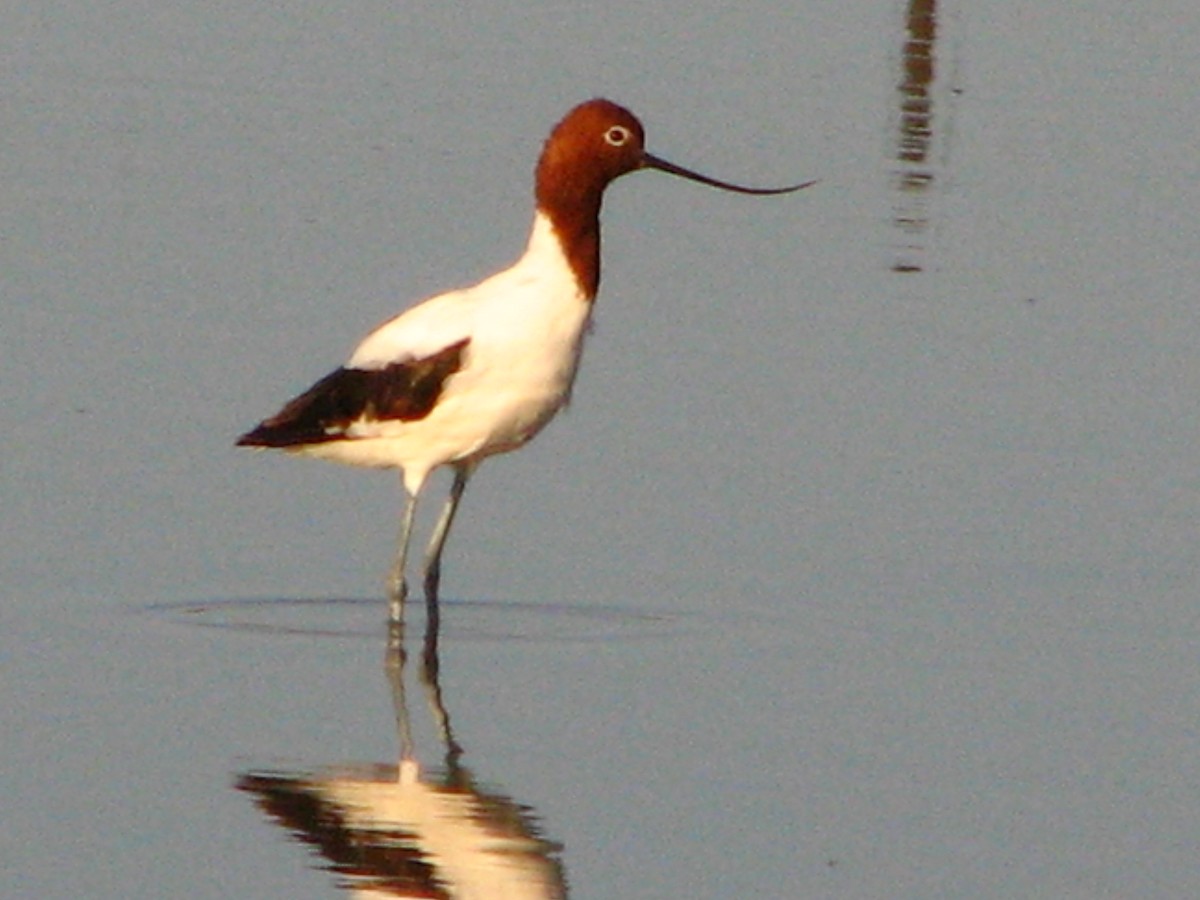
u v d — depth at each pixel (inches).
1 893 404.5
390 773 459.8
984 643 534.0
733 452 631.8
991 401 668.1
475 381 518.9
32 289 706.8
